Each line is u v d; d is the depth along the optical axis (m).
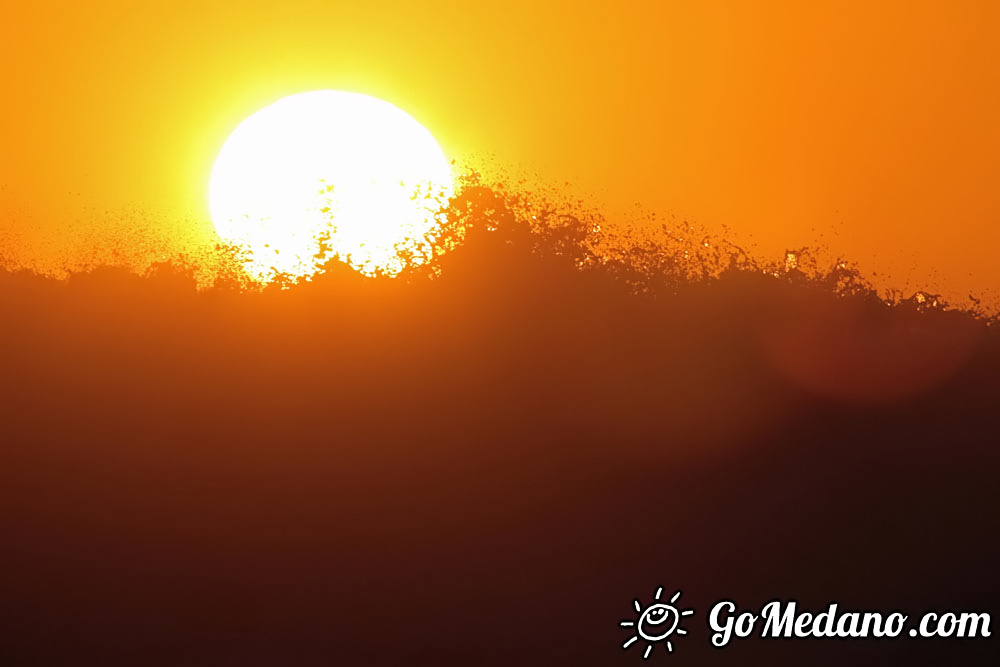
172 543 57.03
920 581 57.97
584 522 58.44
